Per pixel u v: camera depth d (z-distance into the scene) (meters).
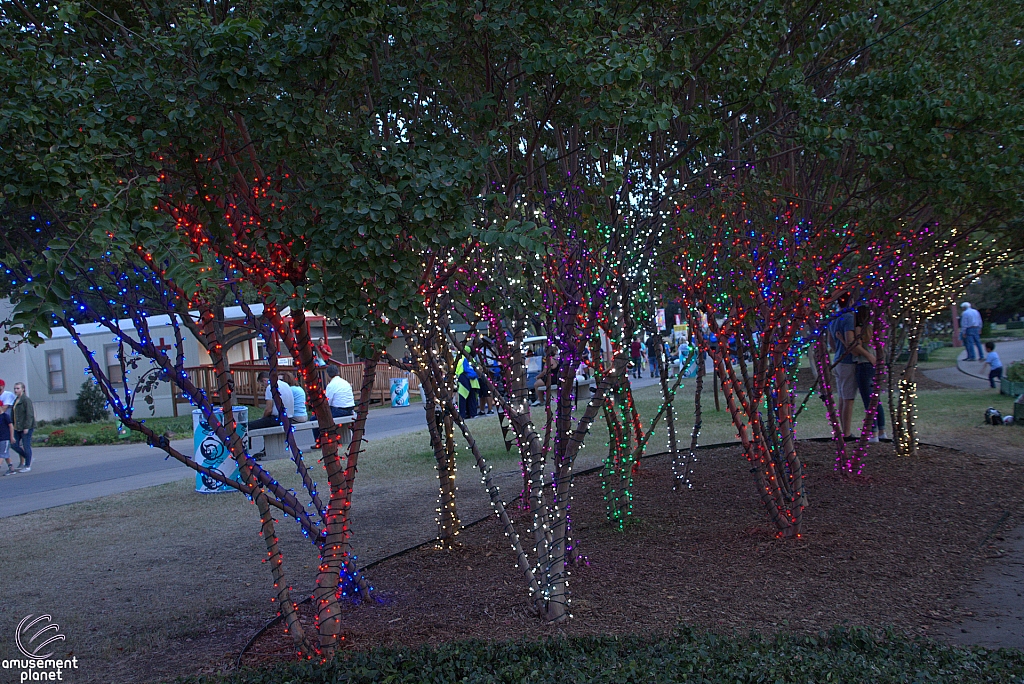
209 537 8.14
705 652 3.92
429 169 3.90
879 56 6.83
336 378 14.26
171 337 25.86
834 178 6.95
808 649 4.05
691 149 6.24
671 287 7.45
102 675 4.61
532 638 4.65
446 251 4.68
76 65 3.79
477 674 3.83
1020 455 9.86
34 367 28.62
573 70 4.31
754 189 6.50
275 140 3.88
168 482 12.03
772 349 6.88
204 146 3.96
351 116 4.59
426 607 5.57
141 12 4.50
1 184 3.33
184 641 5.16
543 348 6.11
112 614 5.75
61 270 3.09
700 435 12.93
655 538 7.00
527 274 5.31
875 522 7.13
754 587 5.61
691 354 8.74
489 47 5.01
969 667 3.70
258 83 3.92
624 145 5.07
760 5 5.63
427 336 5.20
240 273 4.42
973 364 24.16
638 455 9.42
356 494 9.98
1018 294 37.47
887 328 9.60
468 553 6.88
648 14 5.46
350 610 5.57
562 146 5.36
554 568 5.19
